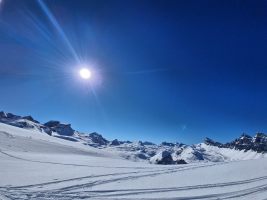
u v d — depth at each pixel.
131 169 41.78
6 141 71.75
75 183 28.89
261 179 32.09
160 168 43.47
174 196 24.70
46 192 24.41
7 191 23.70
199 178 33.25
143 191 26.39
